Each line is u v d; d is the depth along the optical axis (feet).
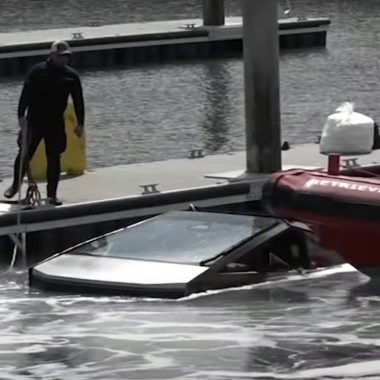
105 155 135.03
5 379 54.65
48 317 65.67
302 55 219.20
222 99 175.11
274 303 67.72
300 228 74.23
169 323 63.82
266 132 103.71
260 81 103.09
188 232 73.87
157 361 57.21
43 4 309.63
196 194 97.35
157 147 140.05
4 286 74.08
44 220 90.94
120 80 194.70
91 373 55.42
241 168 108.47
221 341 60.70
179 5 305.32
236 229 73.67
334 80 190.60
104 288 69.05
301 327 63.52
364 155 113.19
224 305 67.36
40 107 91.50
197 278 68.90
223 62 214.90
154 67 210.18
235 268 70.59
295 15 276.00
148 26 232.94
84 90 184.44
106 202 93.45
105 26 238.68
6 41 209.56
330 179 82.74
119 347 59.77
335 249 80.59
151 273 69.72
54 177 92.48
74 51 209.36
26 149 92.38
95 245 74.13
